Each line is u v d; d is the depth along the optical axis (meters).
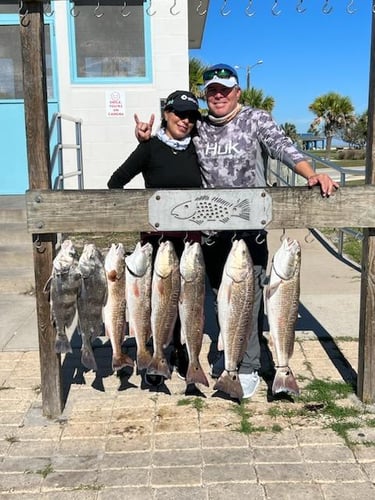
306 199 3.30
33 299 6.04
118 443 3.24
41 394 3.74
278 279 3.28
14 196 8.48
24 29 3.18
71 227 3.29
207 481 2.88
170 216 3.29
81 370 4.27
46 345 3.49
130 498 2.76
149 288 3.30
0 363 4.44
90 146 8.62
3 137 8.55
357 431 3.32
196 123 3.62
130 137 8.62
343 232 8.06
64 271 3.20
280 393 3.76
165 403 3.71
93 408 3.66
